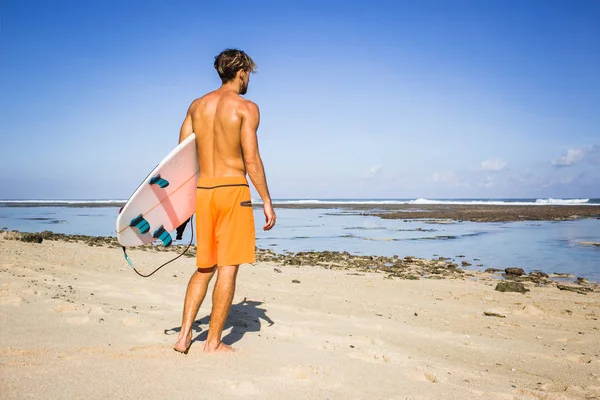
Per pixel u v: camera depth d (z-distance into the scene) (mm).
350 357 3293
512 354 4203
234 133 3031
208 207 3062
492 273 10789
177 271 8344
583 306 6930
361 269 10961
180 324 3787
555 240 18547
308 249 15930
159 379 2426
